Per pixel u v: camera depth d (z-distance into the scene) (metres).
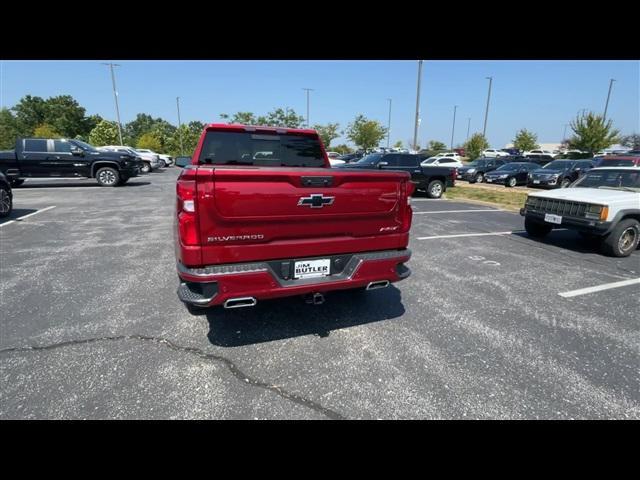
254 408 2.26
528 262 5.55
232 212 2.48
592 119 37.12
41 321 3.29
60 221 7.86
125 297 3.86
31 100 71.81
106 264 4.95
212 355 2.82
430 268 5.16
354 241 2.99
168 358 2.76
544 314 3.70
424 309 3.77
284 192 2.61
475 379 2.60
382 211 3.07
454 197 14.22
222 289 2.50
